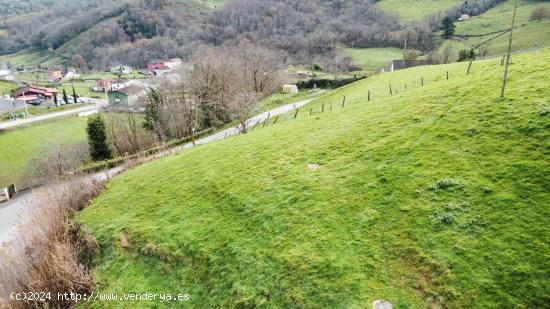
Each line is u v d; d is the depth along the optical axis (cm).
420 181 1744
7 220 4072
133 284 1939
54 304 2002
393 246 1487
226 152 2905
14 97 10850
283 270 1559
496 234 1373
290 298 1452
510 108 2002
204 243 1919
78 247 2362
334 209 1773
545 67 2403
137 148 6219
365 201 1758
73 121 8000
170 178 2783
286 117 5247
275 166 2359
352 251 1520
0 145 6600
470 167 1717
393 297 1310
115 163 5431
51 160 5647
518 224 1376
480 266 1292
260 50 10606
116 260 2141
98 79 16738
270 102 8144
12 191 4981
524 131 1781
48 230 2597
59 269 2122
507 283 1219
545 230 1320
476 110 2122
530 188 1488
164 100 7131
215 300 1641
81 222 2595
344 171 2047
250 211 1992
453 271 1307
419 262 1391
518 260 1264
